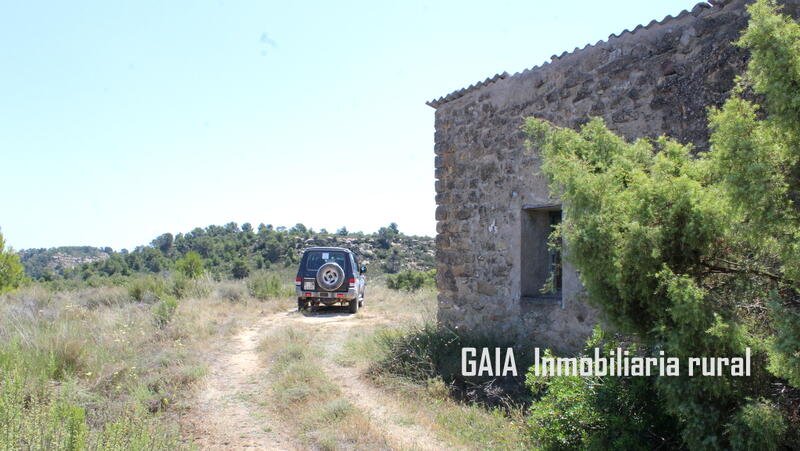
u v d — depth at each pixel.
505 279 7.70
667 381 3.28
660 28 5.81
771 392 3.17
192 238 54.84
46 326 8.94
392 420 5.47
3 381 4.77
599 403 3.99
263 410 5.85
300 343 8.86
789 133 2.92
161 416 5.53
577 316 6.56
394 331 9.38
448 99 8.88
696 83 5.44
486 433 5.04
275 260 45.66
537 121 4.50
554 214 7.76
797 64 2.81
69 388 5.54
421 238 56.25
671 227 3.28
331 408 5.64
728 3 5.21
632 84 6.06
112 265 45.31
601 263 3.43
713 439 3.06
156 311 10.79
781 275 3.28
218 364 7.79
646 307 3.48
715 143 3.29
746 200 2.92
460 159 8.69
